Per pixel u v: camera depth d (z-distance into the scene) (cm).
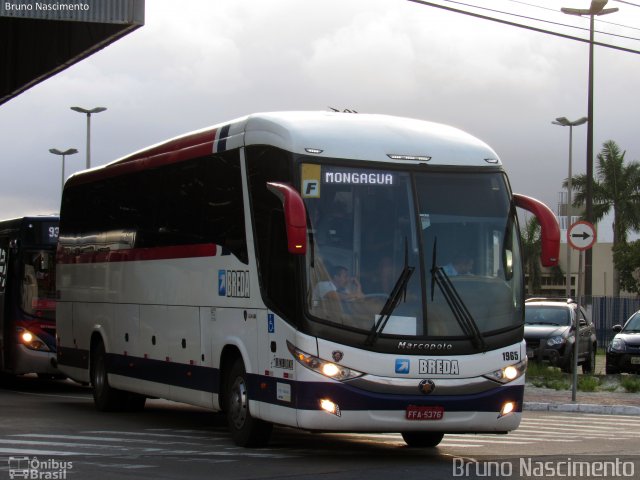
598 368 3581
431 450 1391
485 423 1242
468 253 1273
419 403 1216
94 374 1923
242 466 1160
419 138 1313
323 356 1205
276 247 1278
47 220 2416
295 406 1217
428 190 1279
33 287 2388
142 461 1195
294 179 1248
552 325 2941
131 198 1780
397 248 1250
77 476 1074
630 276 6731
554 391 2411
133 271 1748
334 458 1256
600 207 7500
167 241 1617
